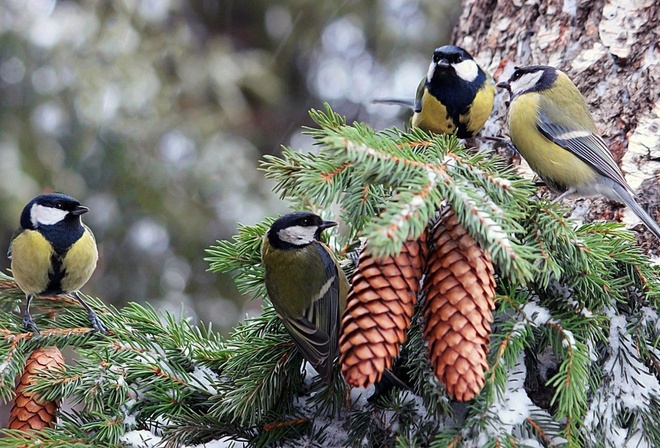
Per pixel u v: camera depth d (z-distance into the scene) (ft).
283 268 18.06
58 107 44.57
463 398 13.11
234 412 16.66
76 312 19.74
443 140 15.49
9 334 18.92
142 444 16.78
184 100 50.06
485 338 13.47
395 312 13.39
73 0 47.06
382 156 13.96
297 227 18.34
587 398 15.47
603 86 21.26
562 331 14.88
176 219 46.37
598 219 20.90
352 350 13.15
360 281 13.61
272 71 57.36
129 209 46.01
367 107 58.18
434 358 13.46
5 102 44.52
